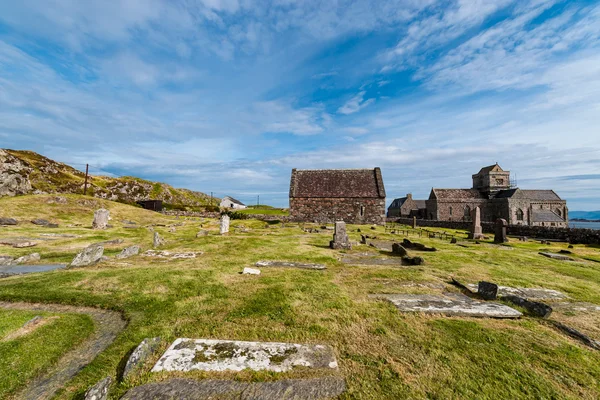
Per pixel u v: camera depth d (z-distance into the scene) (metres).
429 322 5.27
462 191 61.91
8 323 4.75
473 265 10.59
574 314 5.93
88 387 3.36
